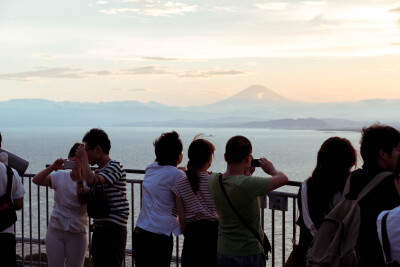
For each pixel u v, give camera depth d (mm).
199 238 3916
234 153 3531
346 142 2971
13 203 4555
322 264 2582
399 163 2373
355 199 2707
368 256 2645
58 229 4727
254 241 3502
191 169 3977
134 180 4867
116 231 4363
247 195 3412
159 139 4367
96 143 4422
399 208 2242
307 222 2990
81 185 4586
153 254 4238
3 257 4371
